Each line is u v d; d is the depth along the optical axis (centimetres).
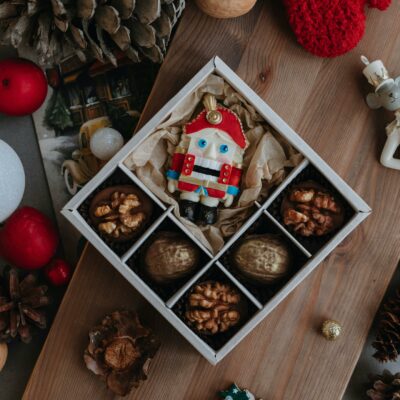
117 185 50
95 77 58
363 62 52
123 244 51
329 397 54
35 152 58
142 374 51
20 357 58
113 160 48
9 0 46
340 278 54
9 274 54
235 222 51
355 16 51
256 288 51
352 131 54
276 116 48
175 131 50
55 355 53
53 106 58
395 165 53
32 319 53
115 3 46
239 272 50
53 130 58
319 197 50
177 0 48
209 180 49
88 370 53
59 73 58
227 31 53
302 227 50
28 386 53
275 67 53
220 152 49
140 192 50
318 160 48
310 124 53
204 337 51
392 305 54
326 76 54
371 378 57
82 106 58
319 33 51
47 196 58
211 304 50
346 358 54
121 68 58
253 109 50
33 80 53
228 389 53
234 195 51
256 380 54
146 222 50
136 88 58
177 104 48
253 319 48
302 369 54
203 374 54
